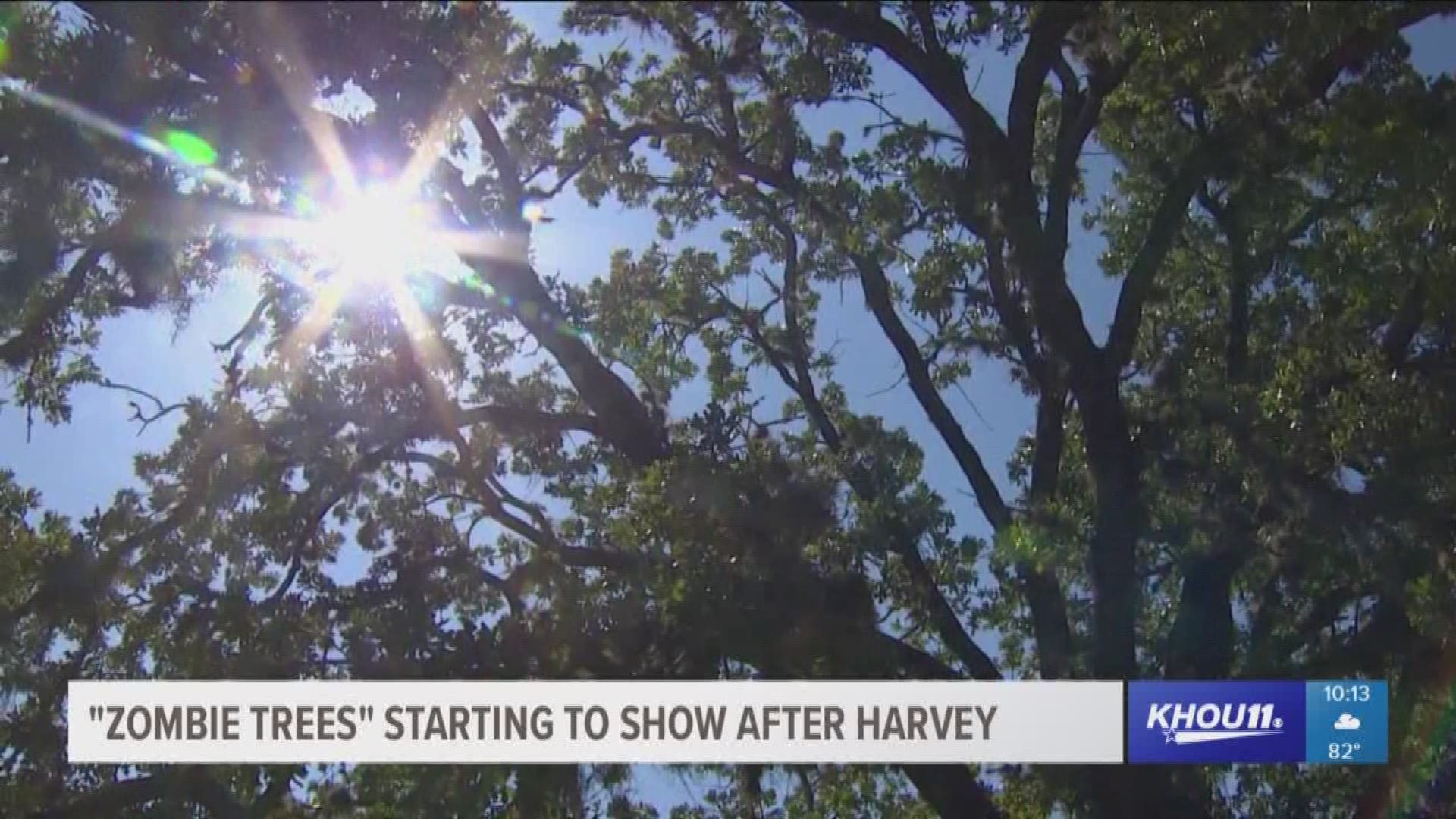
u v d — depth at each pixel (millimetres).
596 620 12492
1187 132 13219
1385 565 12406
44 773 12820
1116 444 13367
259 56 12148
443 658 12484
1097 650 13250
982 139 12852
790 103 14531
